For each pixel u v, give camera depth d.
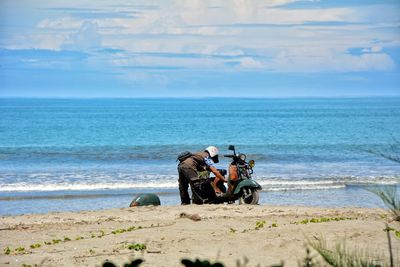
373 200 48.34
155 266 20.95
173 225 28.62
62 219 31.50
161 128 168.88
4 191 53.00
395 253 21.89
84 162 78.44
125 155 87.50
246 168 37.16
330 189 54.75
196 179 36.06
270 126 180.88
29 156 85.88
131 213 32.81
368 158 84.25
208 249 23.30
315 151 96.75
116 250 23.36
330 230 26.12
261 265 20.84
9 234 27.75
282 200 48.19
